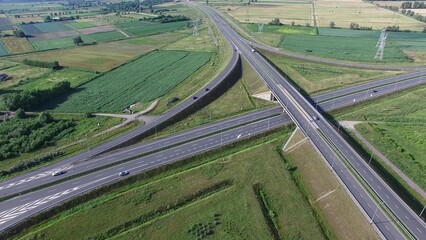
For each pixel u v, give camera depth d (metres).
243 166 104.81
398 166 104.12
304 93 159.75
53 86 164.00
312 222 83.12
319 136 113.56
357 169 96.06
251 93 163.25
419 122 130.88
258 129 126.12
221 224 83.19
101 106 151.50
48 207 88.06
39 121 136.00
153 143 119.38
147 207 88.81
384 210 80.06
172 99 151.75
